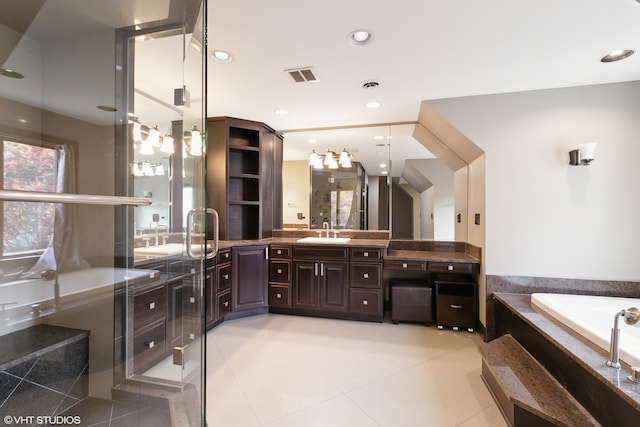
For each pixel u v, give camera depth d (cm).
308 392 195
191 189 180
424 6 152
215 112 321
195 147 176
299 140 394
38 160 172
